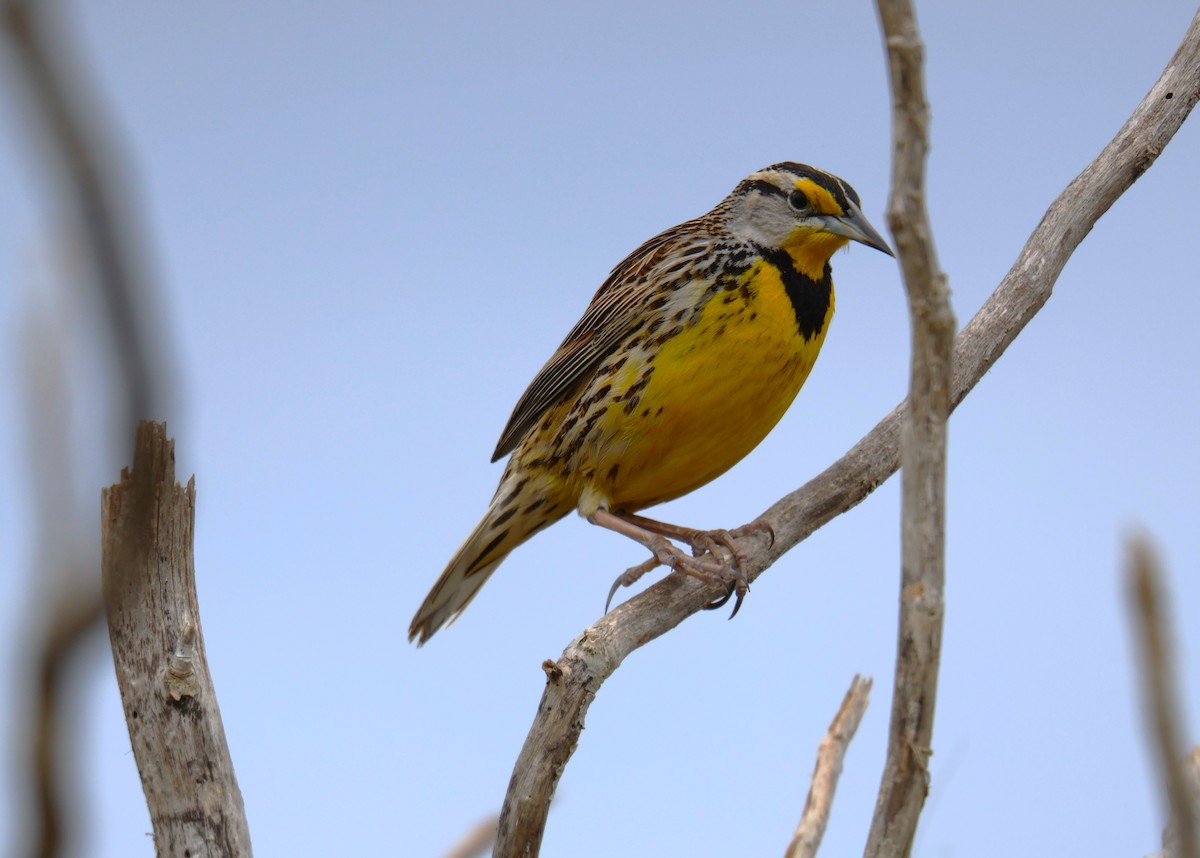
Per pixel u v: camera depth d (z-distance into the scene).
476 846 5.08
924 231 4.20
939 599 4.33
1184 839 2.48
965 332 9.12
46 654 1.34
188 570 5.54
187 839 5.51
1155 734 2.05
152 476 2.11
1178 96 9.34
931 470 4.32
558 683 6.81
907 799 4.36
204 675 5.57
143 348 1.19
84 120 1.12
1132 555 2.06
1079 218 9.36
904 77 4.09
